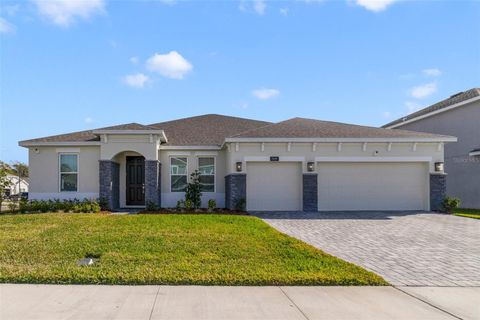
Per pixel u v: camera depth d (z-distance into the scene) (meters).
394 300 5.57
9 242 9.01
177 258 7.66
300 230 11.87
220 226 11.70
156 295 5.65
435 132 25.05
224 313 5.00
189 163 19.22
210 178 19.39
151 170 17.52
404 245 9.62
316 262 7.48
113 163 17.94
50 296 5.56
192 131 21.89
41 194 18.31
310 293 5.84
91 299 5.45
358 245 9.59
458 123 22.91
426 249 9.16
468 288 6.16
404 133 18.36
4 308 5.09
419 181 17.97
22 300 5.39
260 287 6.12
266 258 7.78
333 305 5.34
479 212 17.83
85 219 13.07
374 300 5.56
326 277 6.45
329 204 17.78
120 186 19.00
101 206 17.17
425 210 17.80
